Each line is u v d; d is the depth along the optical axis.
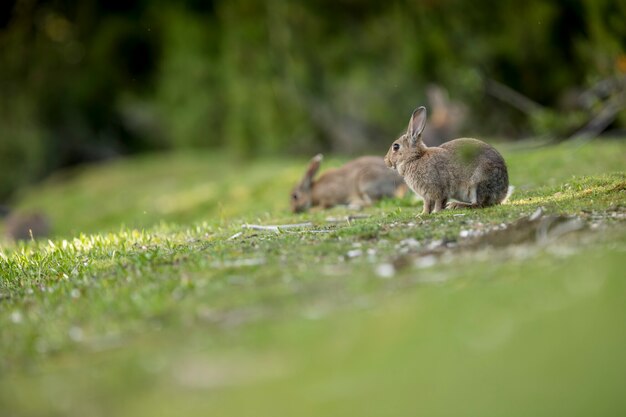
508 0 49.31
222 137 60.09
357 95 54.41
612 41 42.41
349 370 11.58
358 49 53.72
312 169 30.34
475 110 49.50
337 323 13.21
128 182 56.38
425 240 17.50
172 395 11.42
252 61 54.38
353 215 24.62
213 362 12.33
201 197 42.66
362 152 55.50
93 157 74.69
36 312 16.05
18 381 12.66
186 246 20.59
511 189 23.19
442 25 50.25
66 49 68.00
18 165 67.31
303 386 11.30
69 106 67.94
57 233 45.16
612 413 9.90
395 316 13.23
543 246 15.63
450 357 11.61
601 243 15.37
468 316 12.81
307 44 53.88
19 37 66.31
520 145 40.44
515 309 12.92
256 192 40.22
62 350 13.72
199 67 59.62
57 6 67.44
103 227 43.97
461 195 21.19
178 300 15.17
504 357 11.49
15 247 29.16
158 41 65.19
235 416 10.66
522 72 49.66
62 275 19.31
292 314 13.86
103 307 15.34
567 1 48.09
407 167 21.66
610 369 10.82
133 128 72.19
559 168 30.98
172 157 61.62
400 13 51.62
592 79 40.28
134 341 13.60
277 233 21.08
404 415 10.34
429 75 51.22
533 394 10.52
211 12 60.53
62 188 59.97
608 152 33.69
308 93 54.25
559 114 42.56
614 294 12.90
